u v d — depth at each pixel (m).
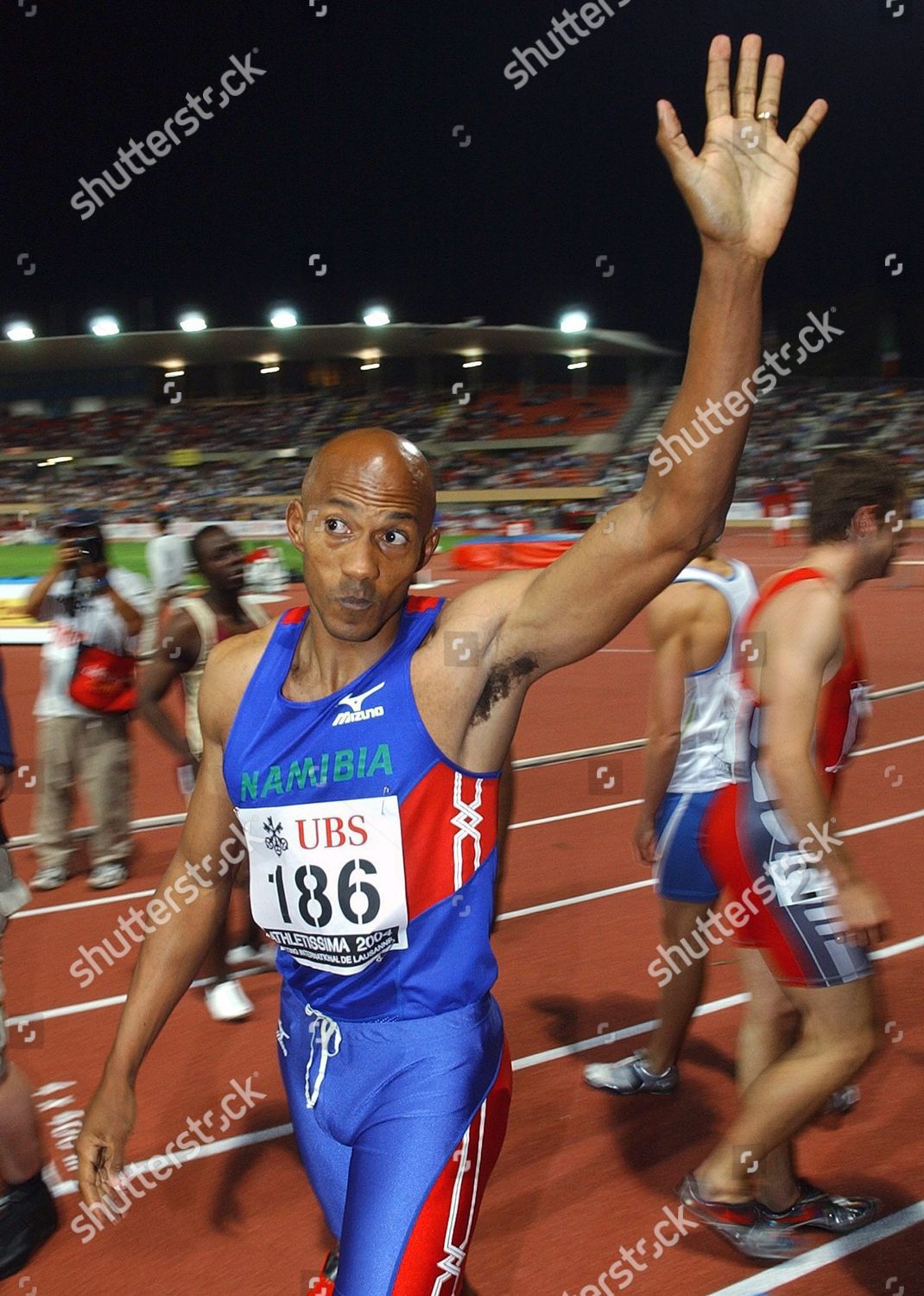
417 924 1.74
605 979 4.26
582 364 52.53
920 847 5.67
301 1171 3.13
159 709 3.98
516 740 8.48
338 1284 1.61
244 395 56.25
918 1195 2.92
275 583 19.98
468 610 1.72
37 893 5.38
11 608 15.11
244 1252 2.79
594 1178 3.04
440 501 43.62
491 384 54.00
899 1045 3.70
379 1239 1.60
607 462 45.81
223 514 43.09
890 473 2.49
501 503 43.06
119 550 29.75
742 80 1.45
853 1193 2.92
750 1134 2.51
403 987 1.76
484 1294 2.61
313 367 55.78
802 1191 2.80
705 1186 2.57
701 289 1.44
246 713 1.76
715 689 3.15
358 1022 1.81
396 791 1.70
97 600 5.21
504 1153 3.16
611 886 5.27
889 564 2.56
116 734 5.36
